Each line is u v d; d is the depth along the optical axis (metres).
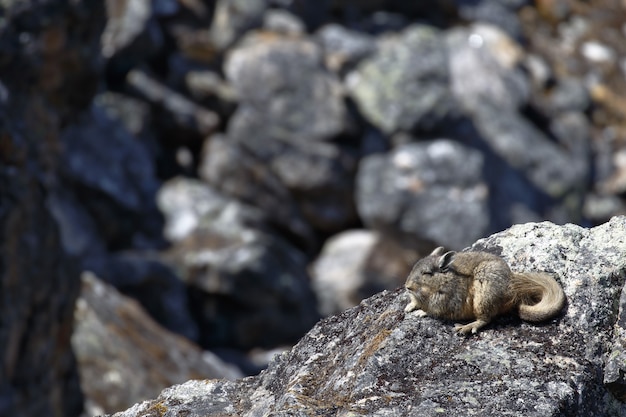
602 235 25.33
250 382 26.38
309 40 123.44
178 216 102.88
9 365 57.16
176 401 25.94
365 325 25.33
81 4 62.62
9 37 59.22
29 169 58.78
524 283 23.80
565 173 118.38
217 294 97.12
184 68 117.19
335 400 22.44
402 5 135.88
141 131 109.00
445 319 24.06
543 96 129.12
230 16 123.06
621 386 22.72
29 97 60.62
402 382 22.42
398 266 106.50
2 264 55.78
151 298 93.44
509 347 23.03
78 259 66.06
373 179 111.06
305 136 113.38
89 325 70.69
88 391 67.50
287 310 98.81
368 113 116.12
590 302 23.72
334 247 108.50
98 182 97.00
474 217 107.75
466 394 21.81
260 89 115.56
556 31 143.00
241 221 104.25
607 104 132.38
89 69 67.12
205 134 113.31
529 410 21.33
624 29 147.62
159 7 120.50
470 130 117.44
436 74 119.69
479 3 138.62
